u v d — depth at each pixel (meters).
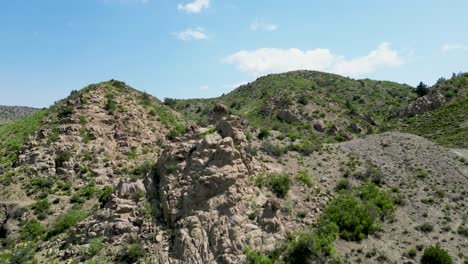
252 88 162.12
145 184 31.56
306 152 40.66
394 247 26.67
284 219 26.67
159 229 26.75
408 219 30.39
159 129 63.03
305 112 99.81
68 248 28.17
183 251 24.09
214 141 30.25
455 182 37.72
